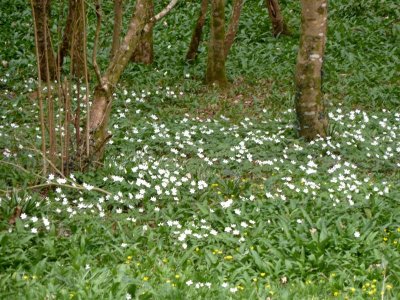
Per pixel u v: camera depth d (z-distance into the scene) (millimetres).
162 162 5957
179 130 6688
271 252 4770
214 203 5371
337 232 5027
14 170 5543
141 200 5352
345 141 6621
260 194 5547
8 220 4918
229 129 6809
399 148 6527
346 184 5848
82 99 7266
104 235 4809
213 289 4359
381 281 4582
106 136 5672
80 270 4426
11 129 6395
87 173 5543
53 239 4699
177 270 4582
